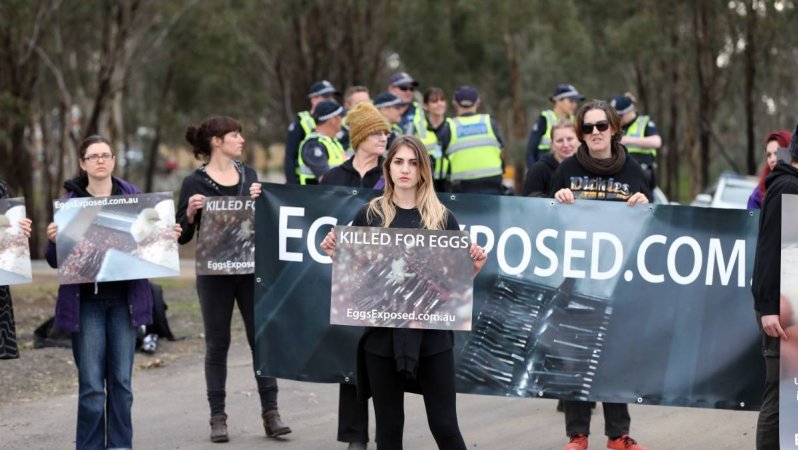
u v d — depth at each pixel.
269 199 14.29
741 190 42.53
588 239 13.98
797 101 104.31
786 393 12.23
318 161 18.55
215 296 15.83
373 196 14.14
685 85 87.75
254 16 81.50
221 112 91.69
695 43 80.06
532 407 18.44
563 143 17.47
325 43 82.44
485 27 83.25
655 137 24.38
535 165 17.81
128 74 75.00
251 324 15.87
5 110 64.75
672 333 14.01
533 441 16.08
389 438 11.79
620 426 14.45
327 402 18.73
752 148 78.50
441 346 11.67
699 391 14.05
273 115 111.44
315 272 14.26
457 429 11.66
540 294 14.00
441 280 11.54
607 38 84.19
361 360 11.95
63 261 13.69
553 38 84.56
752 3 75.00
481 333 13.99
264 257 14.30
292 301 14.30
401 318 11.54
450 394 11.70
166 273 13.84
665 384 14.02
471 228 14.01
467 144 23.67
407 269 11.57
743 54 80.12
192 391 19.56
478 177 23.67
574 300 14.00
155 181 132.62
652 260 13.99
